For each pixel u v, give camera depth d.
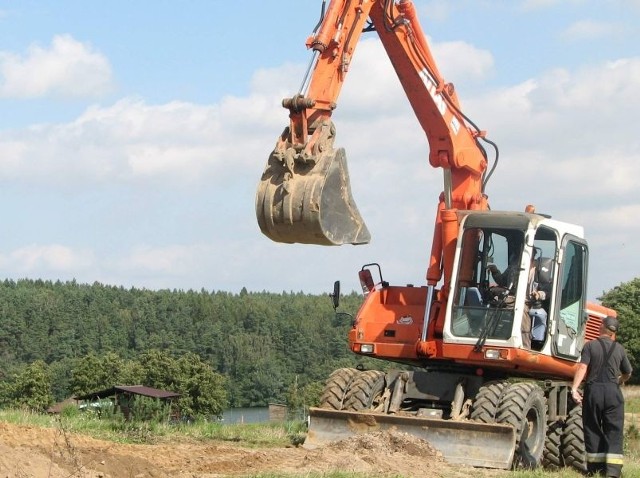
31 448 9.58
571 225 14.78
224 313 165.38
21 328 154.38
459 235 14.30
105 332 157.25
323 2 12.91
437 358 14.49
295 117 12.23
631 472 13.03
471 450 12.96
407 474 11.19
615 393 11.73
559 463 15.02
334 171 12.09
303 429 17.84
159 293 175.00
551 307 14.20
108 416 16.78
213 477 9.84
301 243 12.17
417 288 15.38
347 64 12.87
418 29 14.66
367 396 14.47
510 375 15.62
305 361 148.75
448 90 15.20
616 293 50.53
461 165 15.25
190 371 93.06
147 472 9.63
